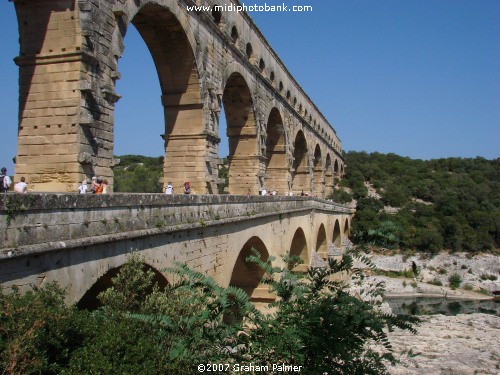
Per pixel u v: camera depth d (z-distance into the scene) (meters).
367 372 8.19
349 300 8.28
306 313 8.13
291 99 61.00
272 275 9.88
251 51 43.78
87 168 19.64
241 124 44.28
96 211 12.15
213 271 20.22
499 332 31.75
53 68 19.42
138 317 8.84
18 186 17.33
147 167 111.06
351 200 104.56
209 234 19.73
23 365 7.84
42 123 19.47
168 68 30.84
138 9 23.62
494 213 94.38
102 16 20.53
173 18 27.33
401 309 59.28
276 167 56.31
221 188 83.88
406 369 22.56
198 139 31.44
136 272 12.25
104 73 20.70
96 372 8.27
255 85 43.94
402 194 111.75
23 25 19.84
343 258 8.66
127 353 8.77
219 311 8.62
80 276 11.56
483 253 82.69
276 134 55.84
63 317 8.93
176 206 16.59
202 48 31.48
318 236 56.91
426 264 79.94
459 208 96.00
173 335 9.02
